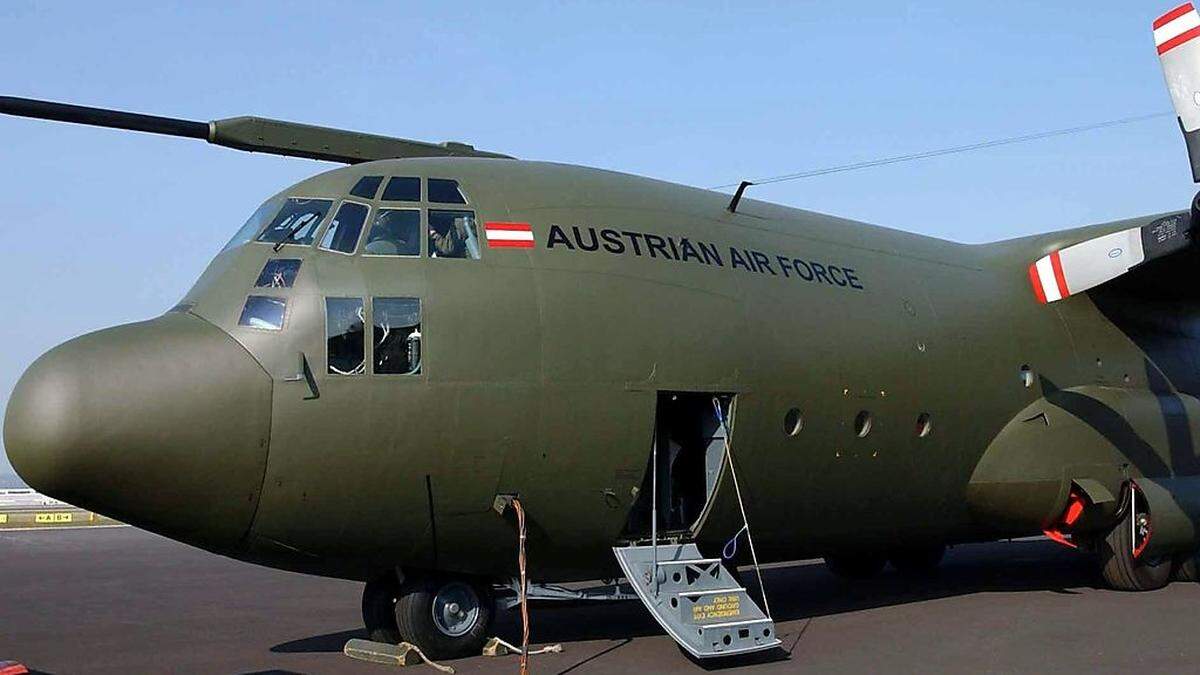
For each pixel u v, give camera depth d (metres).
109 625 12.60
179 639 11.53
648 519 10.60
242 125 11.07
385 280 9.34
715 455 10.59
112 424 8.41
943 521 13.14
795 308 11.27
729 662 9.74
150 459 8.52
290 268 9.34
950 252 14.20
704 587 10.14
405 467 9.14
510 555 9.90
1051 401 13.59
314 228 9.63
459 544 9.60
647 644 10.73
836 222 13.18
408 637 9.82
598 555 10.31
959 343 12.80
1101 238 12.91
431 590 9.87
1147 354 15.08
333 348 9.05
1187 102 11.03
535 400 9.52
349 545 9.32
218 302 9.30
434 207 9.83
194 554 22.94
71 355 8.68
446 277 9.49
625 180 11.24
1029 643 10.51
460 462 9.30
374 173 10.05
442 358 9.26
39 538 28.17
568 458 9.69
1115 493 13.64
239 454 8.75
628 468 9.95
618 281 10.12
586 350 9.76
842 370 11.44
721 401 10.53
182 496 8.71
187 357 8.77
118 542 26.66
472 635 10.09
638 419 9.93
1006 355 13.31
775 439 10.88
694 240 10.94
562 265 9.94
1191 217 11.35
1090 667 9.35
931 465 12.46
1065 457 13.27
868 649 10.32
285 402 8.88
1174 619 11.88
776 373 10.84
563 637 11.15
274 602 14.75
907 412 12.07
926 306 12.70
